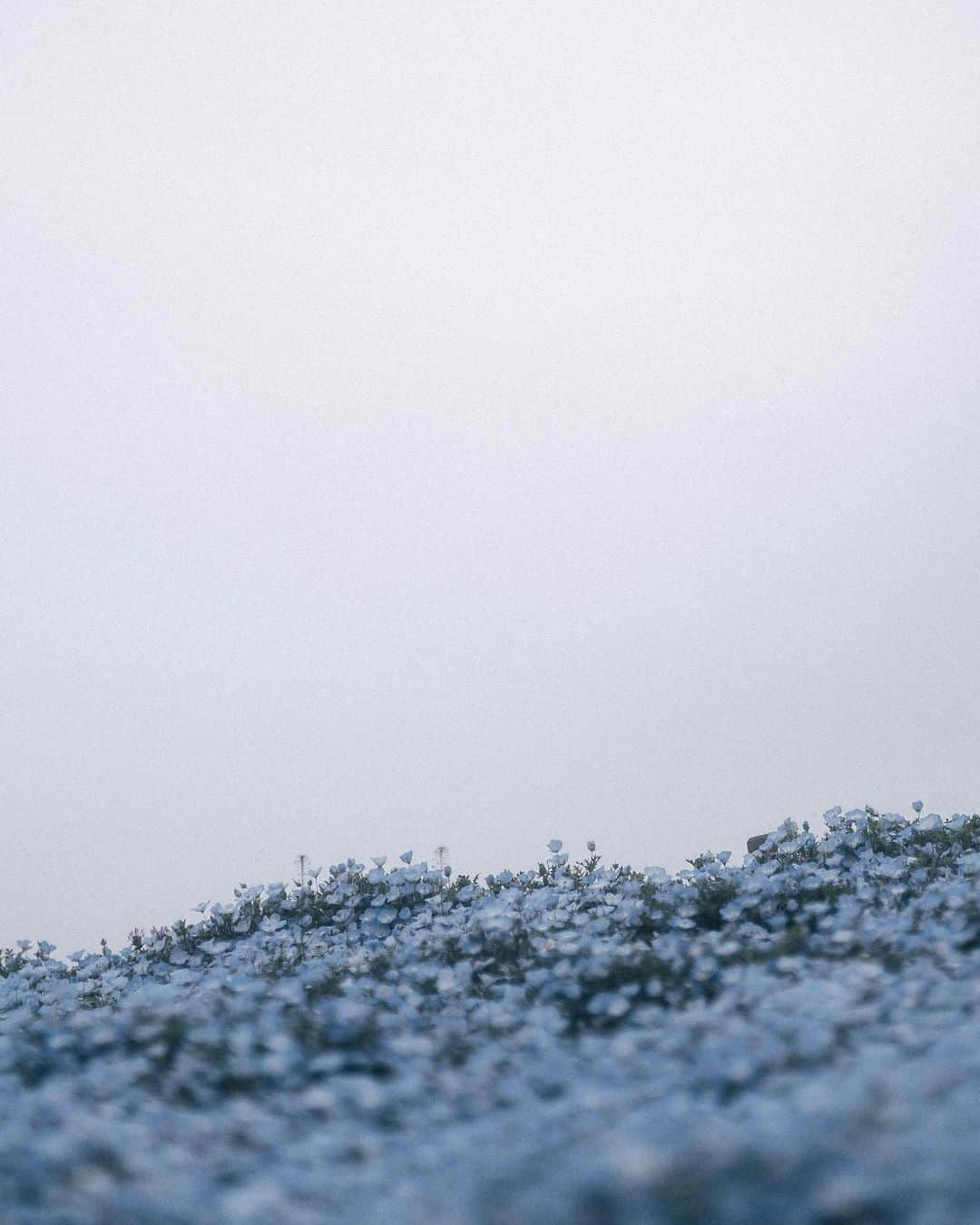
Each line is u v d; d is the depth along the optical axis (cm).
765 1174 363
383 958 848
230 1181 458
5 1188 432
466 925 873
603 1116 447
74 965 1001
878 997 596
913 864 966
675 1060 534
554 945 798
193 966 977
